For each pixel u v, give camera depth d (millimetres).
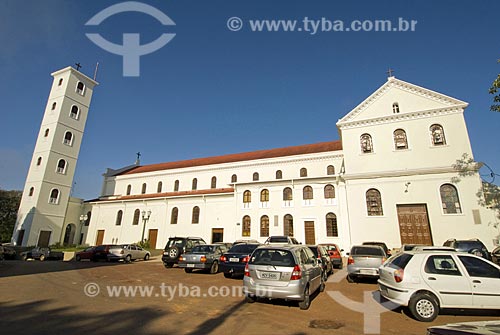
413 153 20109
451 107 19844
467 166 18312
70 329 5164
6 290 8492
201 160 38688
